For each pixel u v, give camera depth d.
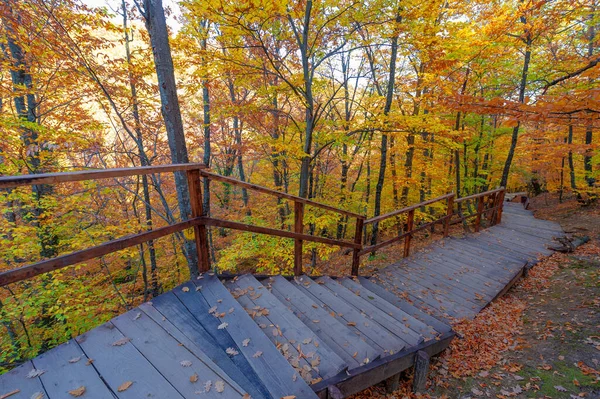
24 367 1.84
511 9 8.16
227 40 5.83
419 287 5.03
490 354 3.66
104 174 1.88
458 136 8.92
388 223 12.55
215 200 12.30
